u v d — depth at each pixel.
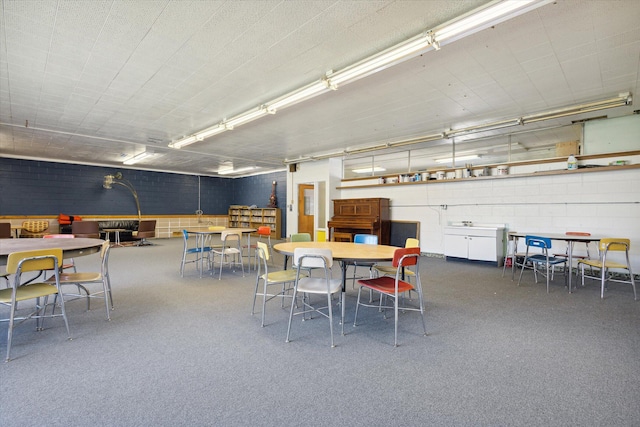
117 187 11.25
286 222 11.31
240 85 4.10
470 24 2.58
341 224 8.16
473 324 3.05
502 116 5.32
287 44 3.11
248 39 3.02
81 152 8.74
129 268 5.89
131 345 2.55
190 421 1.65
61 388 1.94
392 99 4.55
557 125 5.74
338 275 5.29
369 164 10.04
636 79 3.83
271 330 2.89
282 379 2.07
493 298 3.96
